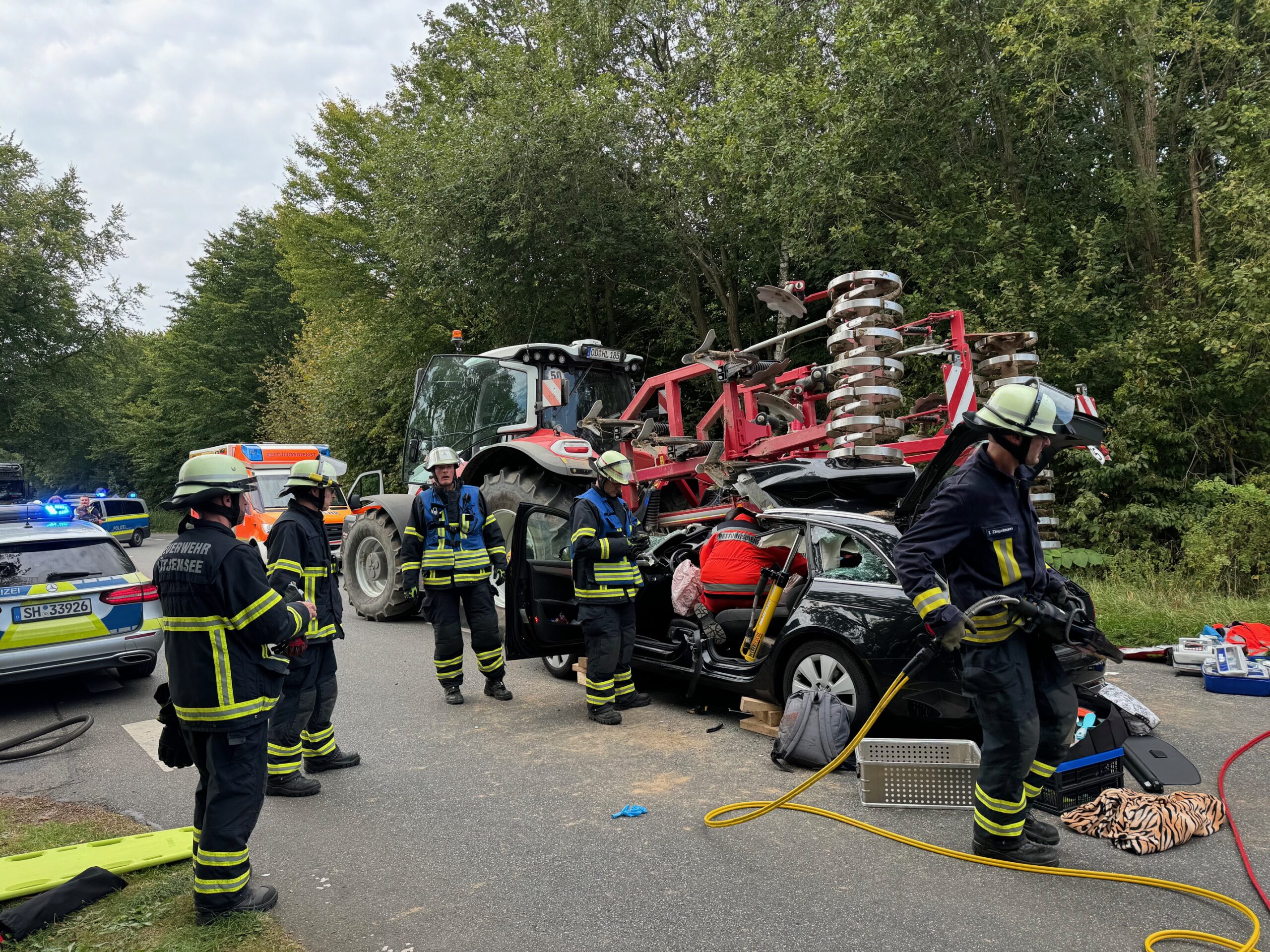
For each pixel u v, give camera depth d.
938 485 4.27
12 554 6.36
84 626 6.46
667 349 16.17
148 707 6.48
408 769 4.79
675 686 6.48
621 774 4.56
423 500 6.03
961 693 4.11
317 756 4.73
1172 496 9.42
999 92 10.09
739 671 5.25
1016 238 10.10
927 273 10.28
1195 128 9.77
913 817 3.91
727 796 4.21
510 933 2.96
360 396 20.09
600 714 5.48
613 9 14.86
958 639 3.12
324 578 4.67
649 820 3.94
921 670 4.21
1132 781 4.26
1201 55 10.00
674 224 13.76
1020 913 2.98
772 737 5.08
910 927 2.90
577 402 9.16
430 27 18.22
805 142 10.59
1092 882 3.21
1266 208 8.29
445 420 9.66
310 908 3.20
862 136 10.36
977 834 3.42
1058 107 10.45
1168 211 9.96
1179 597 7.87
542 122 12.96
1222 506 8.67
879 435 6.05
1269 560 8.09
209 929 2.95
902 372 6.12
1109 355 9.29
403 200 14.82
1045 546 6.70
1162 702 5.58
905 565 3.21
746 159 10.96
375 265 18.91
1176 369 9.07
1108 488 9.48
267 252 34.97
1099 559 8.90
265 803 4.32
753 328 14.77
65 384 28.67
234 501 3.22
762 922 2.97
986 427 3.17
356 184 18.98
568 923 3.02
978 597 3.23
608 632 5.46
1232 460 9.35
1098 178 10.60
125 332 29.66
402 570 5.98
